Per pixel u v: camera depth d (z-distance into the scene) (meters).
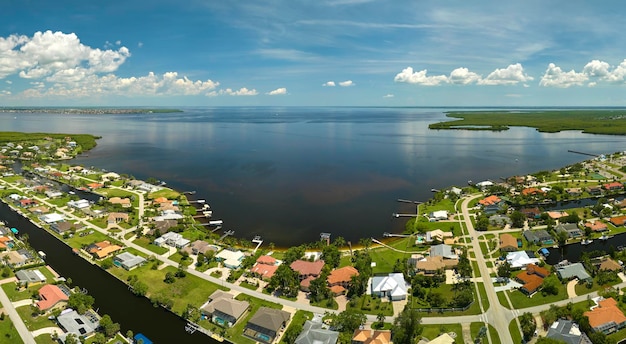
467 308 108.50
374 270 133.62
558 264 132.50
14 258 135.62
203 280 126.69
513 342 94.50
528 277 120.88
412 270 128.75
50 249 150.88
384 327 101.62
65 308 109.31
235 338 99.06
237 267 135.00
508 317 104.25
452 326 100.94
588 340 92.50
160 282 124.69
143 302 115.75
